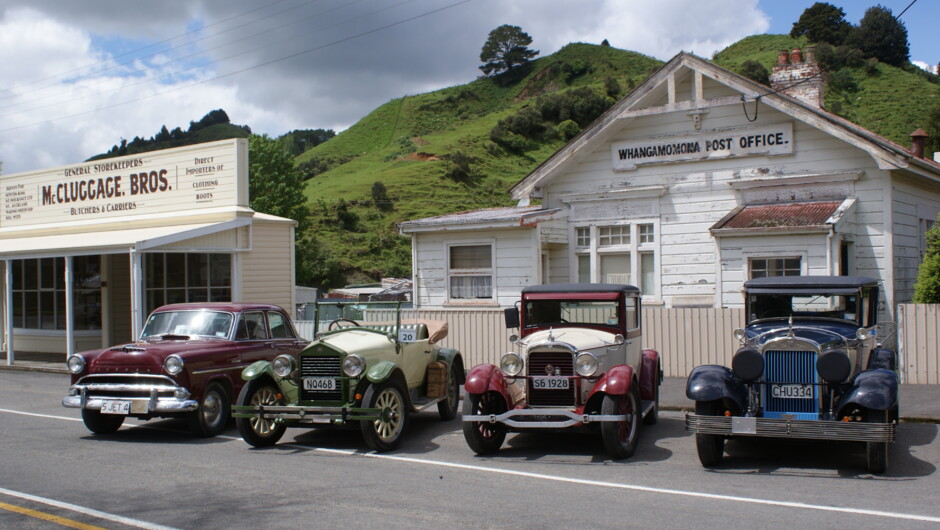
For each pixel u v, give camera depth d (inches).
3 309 917.2
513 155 3395.7
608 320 386.3
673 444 371.6
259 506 258.4
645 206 703.7
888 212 599.5
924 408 427.2
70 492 280.1
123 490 283.0
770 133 648.4
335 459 345.1
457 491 279.0
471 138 3570.4
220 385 418.0
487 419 339.3
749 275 596.7
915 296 522.9
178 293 778.2
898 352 508.1
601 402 346.0
